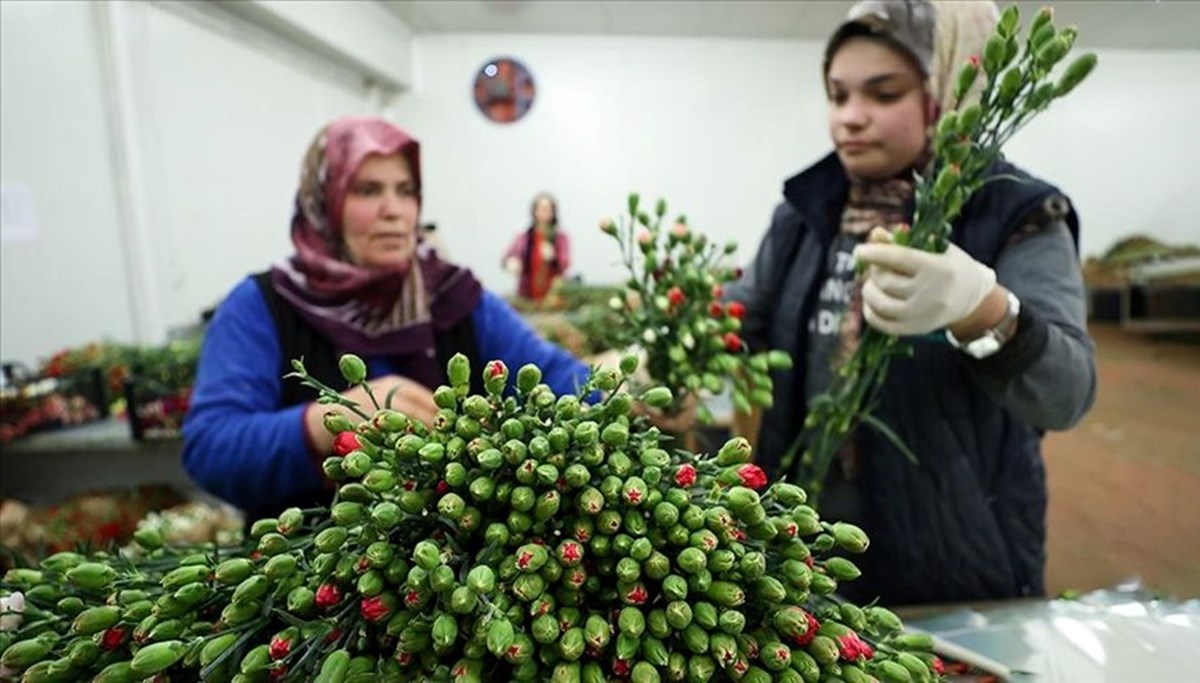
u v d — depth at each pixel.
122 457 1.84
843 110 0.76
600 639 0.33
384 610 0.35
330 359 0.95
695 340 0.75
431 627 0.34
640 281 0.78
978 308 0.63
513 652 0.32
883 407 0.80
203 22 1.73
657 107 3.58
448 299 1.04
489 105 4.18
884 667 0.38
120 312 2.06
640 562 0.35
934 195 0.60
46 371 1.79
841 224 0.87
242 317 0.95
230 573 0.39
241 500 0.88
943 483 0.79
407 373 0.97
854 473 0.84
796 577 0.36
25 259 1.77
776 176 2.70
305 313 0.95
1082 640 0.59
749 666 0.35
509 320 1.10
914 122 0.73
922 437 0.79
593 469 0.37
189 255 2.30
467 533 0.37
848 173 0.84
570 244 4.17
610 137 4.07
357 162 0.94
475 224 4.53
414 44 2.20
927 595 0.82
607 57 2.76
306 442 0.82
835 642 0.36
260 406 0.91
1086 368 0.67
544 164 4.31
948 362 0.78
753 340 0.96
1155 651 0.56
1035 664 0.57
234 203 2.53
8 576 0.50
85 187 1.91
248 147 2.58
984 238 0.73
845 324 0.84
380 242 0.97
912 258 0.63
